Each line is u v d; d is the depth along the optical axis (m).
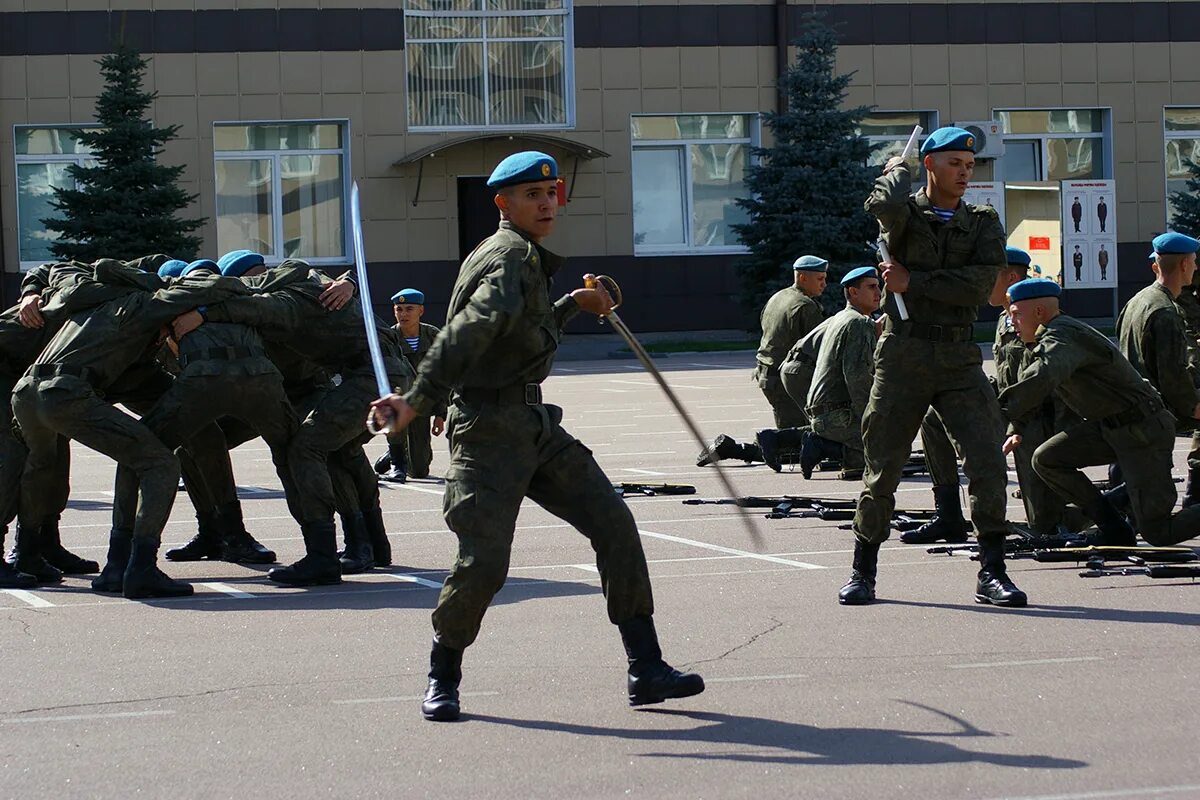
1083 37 37.88
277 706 6.26
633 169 36.88
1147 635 7.21
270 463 16.73
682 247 37.28
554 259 5.88
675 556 9.88
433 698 6.00
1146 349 9.47
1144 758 5.30
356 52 35.44
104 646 7.50
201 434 10.03
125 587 8.82
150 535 8.85
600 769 5.30
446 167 35.84
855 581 8.19
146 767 5.42
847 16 37.06
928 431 9.90
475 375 5.84
